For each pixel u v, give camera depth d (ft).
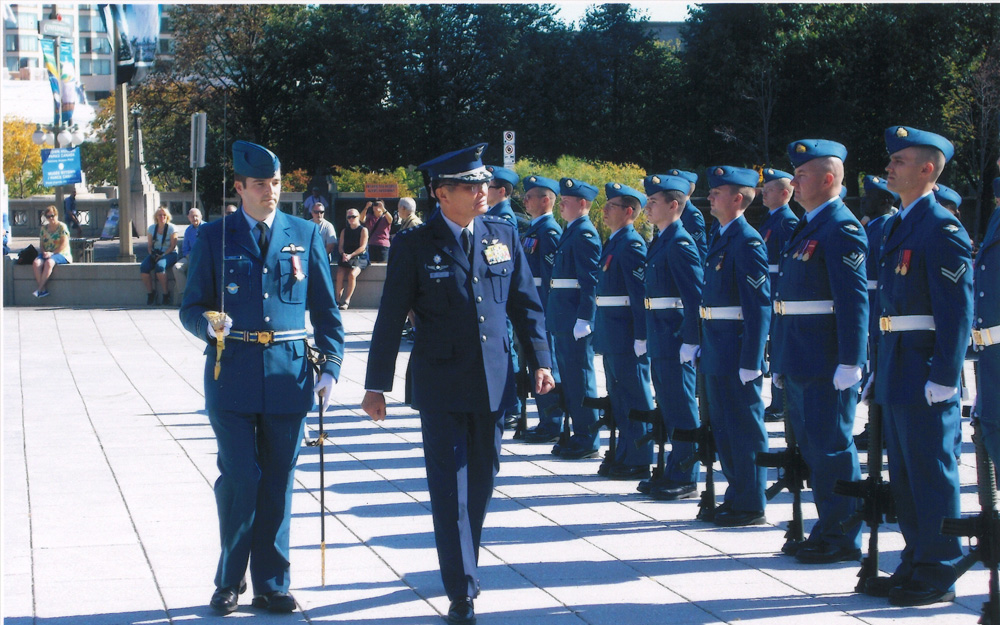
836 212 17.89
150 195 118.83
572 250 25.70
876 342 17.02
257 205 15.98
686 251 21.31
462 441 15.80
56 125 81.41
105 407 32.50
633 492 23.16
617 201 24.06
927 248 15.84
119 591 16.66
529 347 16.39
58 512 21.12
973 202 107.65
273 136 129.70
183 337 48.49
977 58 105.50
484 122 128.88
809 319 17.98
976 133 101.86
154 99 106.52
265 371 15.62
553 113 130.31
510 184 29.48
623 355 23.95
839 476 18.01
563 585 16.98
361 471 25.04
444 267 15.70
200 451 26.61
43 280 60.95
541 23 133.39
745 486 20.45
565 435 27.02
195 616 15.61
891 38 107.86
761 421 20.38
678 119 129.18
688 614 15.69
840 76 110.42
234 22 110.63
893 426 16.48
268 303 15.75
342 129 126.41
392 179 127.75
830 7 113.91
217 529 19.99
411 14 129.49
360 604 16.16
